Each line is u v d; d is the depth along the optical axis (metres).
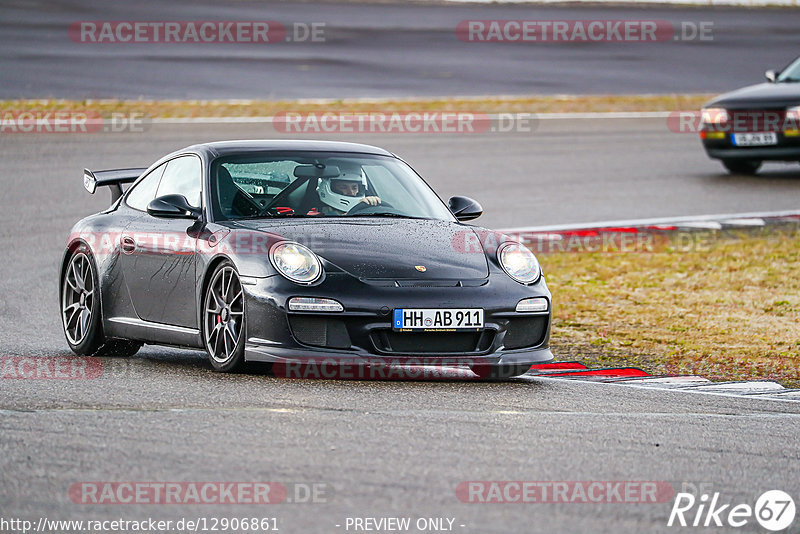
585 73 104.25
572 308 32.53
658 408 20.12
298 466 15.35
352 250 22.39
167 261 23.98
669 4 160.12
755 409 20.36
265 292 21.45
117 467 15.14
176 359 25.34
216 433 16.98
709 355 26.58
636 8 155.38
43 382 21.12
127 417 17.94
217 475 14.87
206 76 93.06
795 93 56.84
